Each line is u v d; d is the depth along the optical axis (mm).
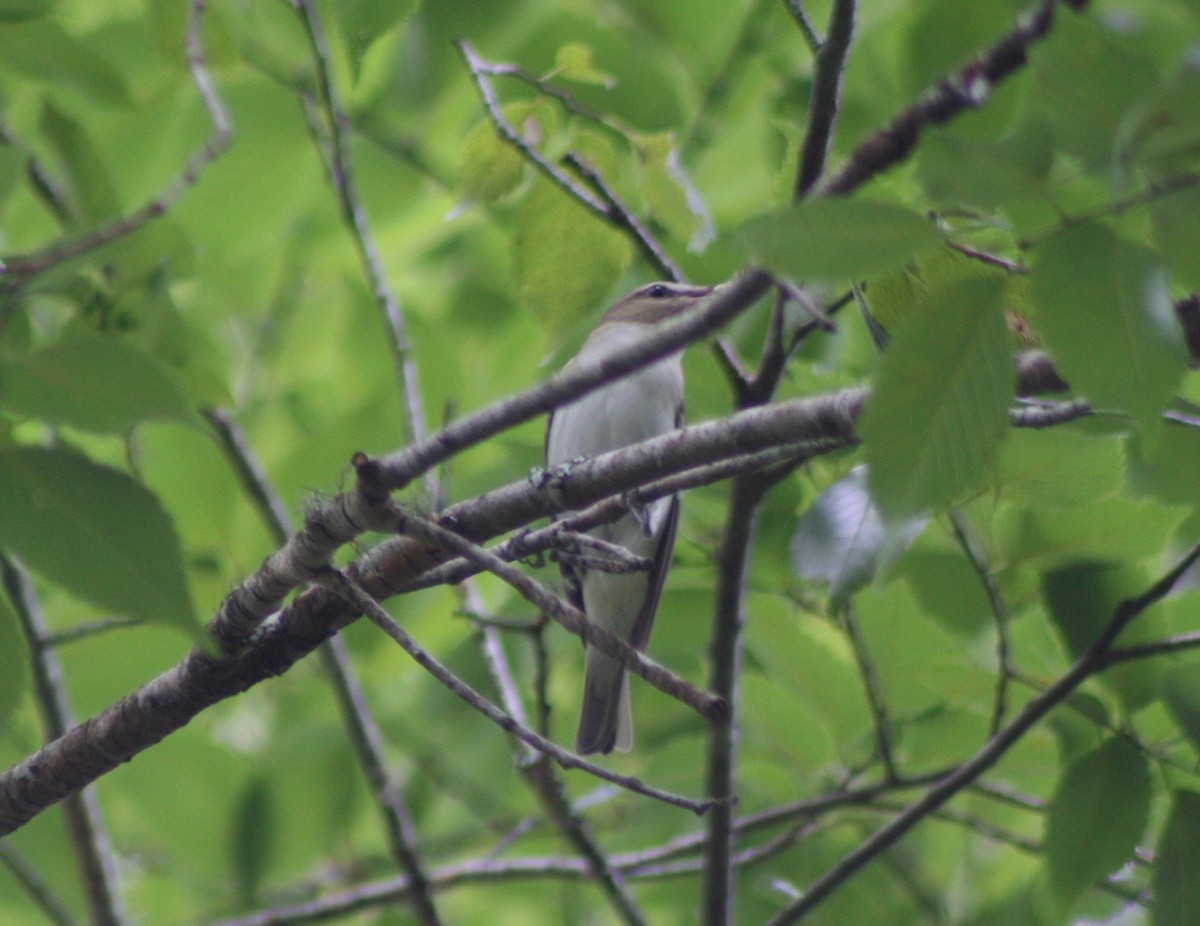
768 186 10477
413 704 11836
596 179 7398
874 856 8133
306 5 9984
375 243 14000
